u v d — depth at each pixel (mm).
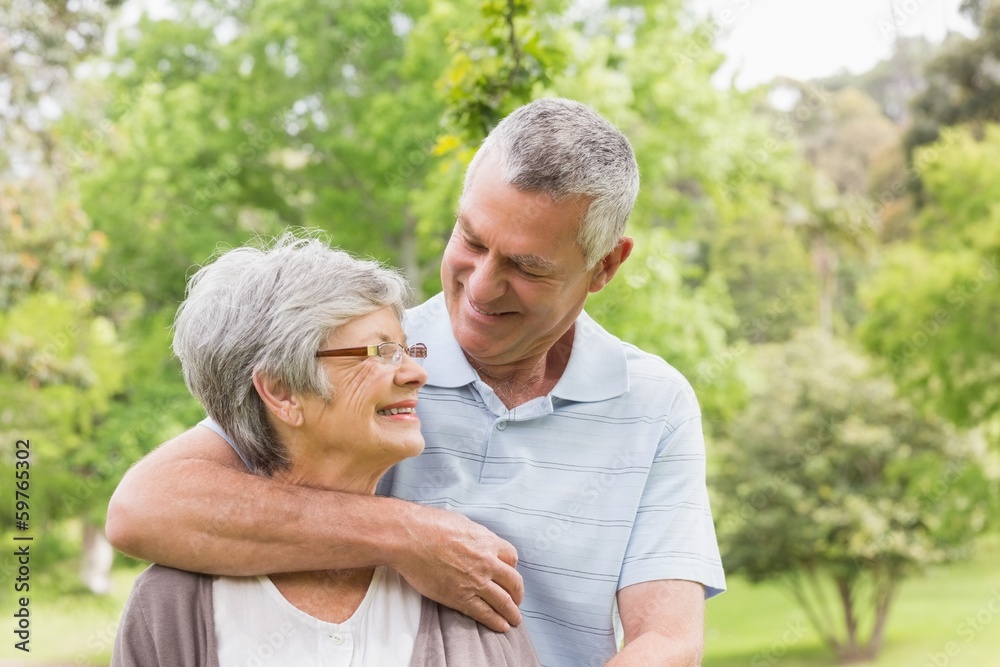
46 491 10094
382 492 1468
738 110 11469
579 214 1260
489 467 1440
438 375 1463
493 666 1296
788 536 11984
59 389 10086
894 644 13203
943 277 11969
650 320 9562
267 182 12008
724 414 11516
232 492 1218
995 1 16234
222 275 1292
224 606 1235
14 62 9211
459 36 2582
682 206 11672
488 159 1288
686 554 1404
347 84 11812
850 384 12250
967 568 15969
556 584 1419
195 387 1293
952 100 16734
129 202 11648
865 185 18969
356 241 11727
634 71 10211
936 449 12031
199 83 11883
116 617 12016
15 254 9250
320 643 1253
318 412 1257
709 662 13078
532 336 1358
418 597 1325
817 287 18594
